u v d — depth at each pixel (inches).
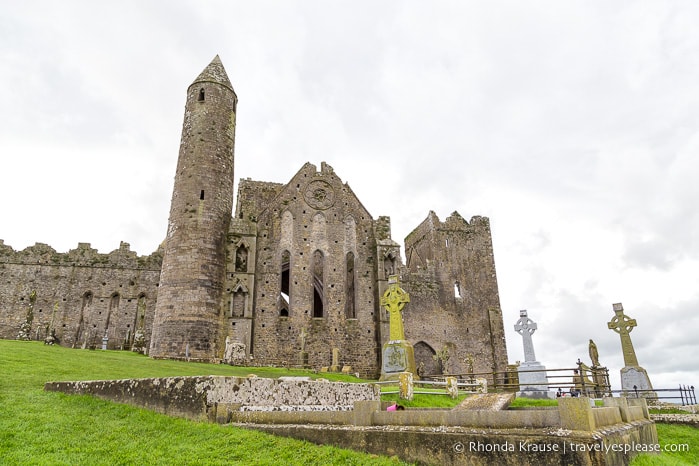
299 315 1604.3
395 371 1020.5
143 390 461.7
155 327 1387.8
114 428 396.5
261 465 322.3
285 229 1700.3
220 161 1569.9
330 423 371.2
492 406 493.7
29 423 396.8
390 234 1801.2
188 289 1390.3
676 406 932.6
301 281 1651.1
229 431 378.9
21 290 1943.9
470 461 293.9
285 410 437.4
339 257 1721.2
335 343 1605.6
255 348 1526.8
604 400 436.8
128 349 1934.1
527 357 1246.3
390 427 339.9
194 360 1325.0
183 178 1524.4
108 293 2005.4
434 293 1914.4
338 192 1809.8
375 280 1724.9
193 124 1588.3
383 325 1635.1
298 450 346.6
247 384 439.2
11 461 313.0
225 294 1512.1
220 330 1421.0
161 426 396.5
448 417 321.1
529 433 283.3
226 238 1545.3
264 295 1595.7
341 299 1667.1
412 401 776.9
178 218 1472.7
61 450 343.6
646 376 1210.6
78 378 624.1
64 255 2018.9
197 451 345.1
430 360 1814.7
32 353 830.5
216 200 1517.0
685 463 519.2
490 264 2065.7
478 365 1876.2
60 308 1943.9
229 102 1660.9
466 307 1953.7
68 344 1909.4
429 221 2075.5
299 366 1526.8
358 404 362.0
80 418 421.1
